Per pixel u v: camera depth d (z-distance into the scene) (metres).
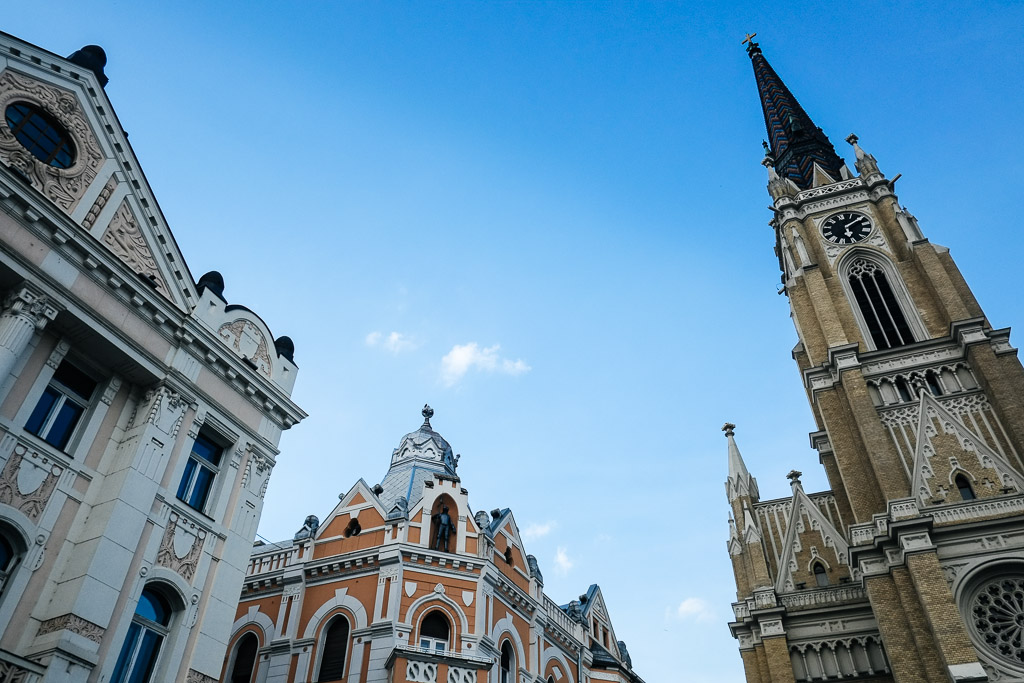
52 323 20.25
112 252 21.44
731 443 54.12
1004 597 33.88
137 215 23.50
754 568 45.97
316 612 34.66
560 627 43.34
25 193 19.50
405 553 34.50
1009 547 34.62
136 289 21.97
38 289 19.48
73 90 22.81
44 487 18.91
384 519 36.50
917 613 34.84
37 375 19.59
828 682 40.53
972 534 35.53
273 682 32.97
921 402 41.81
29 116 21.47
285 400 26.52
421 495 40.28
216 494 23.34
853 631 41.75
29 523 18.22
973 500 36.62
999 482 37.72
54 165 21.59
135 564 19.86
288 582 36.28
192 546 21.92
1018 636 32.75
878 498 41.16
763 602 44.00
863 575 37.66
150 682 19.72
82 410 20.92
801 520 47.88
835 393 46.91
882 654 40.59
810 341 51.03
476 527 37.31
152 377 22.22
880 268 52.62
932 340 45.66
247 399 25.50
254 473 24.83
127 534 19.64
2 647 16.86
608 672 46.12
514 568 40.50
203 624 21.33
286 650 33.75
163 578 20.59
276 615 35.53
